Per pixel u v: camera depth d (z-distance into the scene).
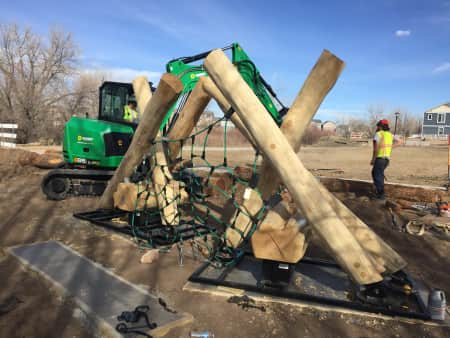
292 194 3.53
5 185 9.95
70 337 3.03
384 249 3.92
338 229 3.40
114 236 5.59
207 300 3.66
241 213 4.30
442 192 8.42
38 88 34.16
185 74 6.15
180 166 6.10
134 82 6.04
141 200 5.70
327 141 44.81
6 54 32.88
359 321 3.34
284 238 3.66
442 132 59.50
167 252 4.98
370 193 8.93
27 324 3.19
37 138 32.12
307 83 3.76
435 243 5.64
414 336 3.14
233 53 5.84
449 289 4.08
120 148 8.00
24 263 4.45
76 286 3.85
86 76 37.25
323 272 4.38
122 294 3.71
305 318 3.38
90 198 8.25
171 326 3.16
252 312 3.46
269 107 5.94
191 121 5.25
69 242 5.30
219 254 4.80
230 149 25.92
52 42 35.09
